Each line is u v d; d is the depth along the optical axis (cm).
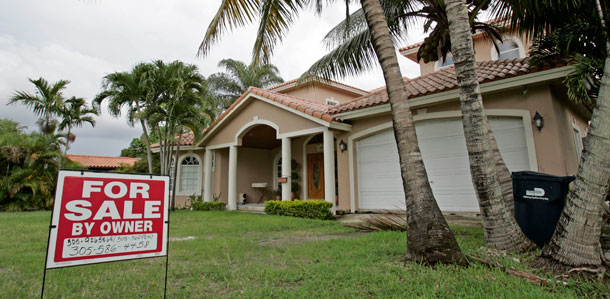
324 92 2028
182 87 1362
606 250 487
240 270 435
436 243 419
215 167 1644
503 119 884
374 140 1127
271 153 1830
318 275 400
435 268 405
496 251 452
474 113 479
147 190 339
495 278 362
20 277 412
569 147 884
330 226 875
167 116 1397
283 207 1194
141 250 324
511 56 1419
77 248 288
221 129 1548
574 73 668
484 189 472
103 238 304
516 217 522
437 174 981
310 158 1627
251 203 1684
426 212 435
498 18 844
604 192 368
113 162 3022
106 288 371
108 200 312
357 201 1135
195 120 1439
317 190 1573
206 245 610
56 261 277
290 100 1326
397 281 366
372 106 1045
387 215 932
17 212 1394
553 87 829
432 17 783
